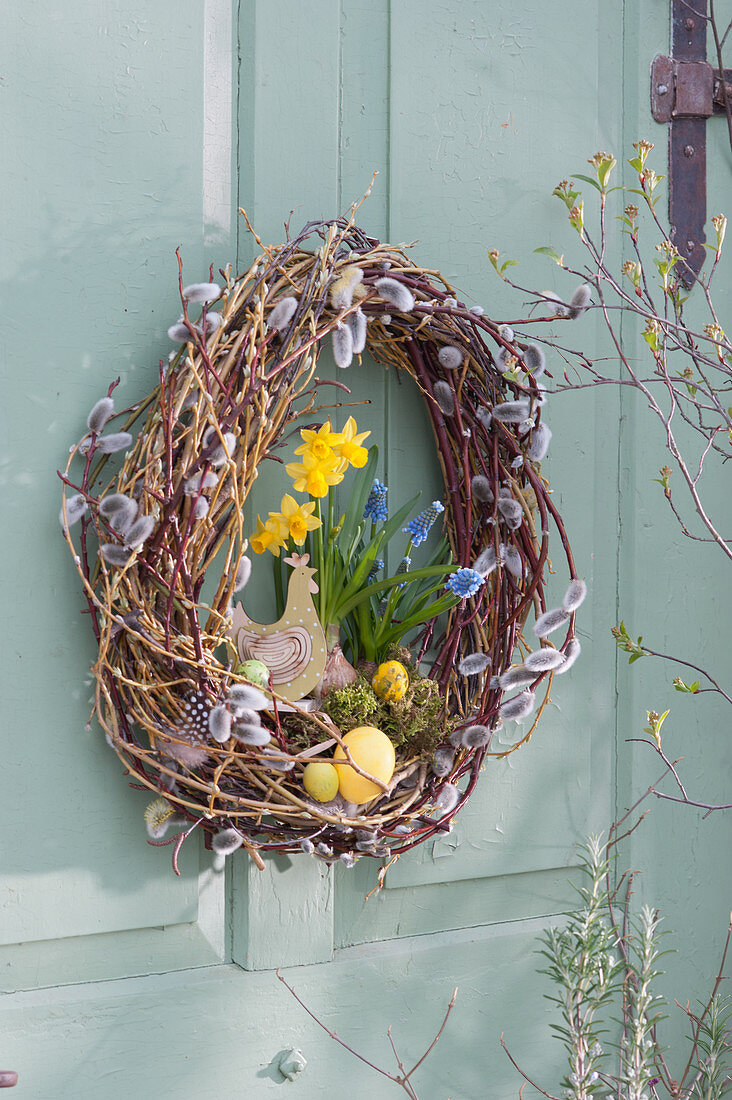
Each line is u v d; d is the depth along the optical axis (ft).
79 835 6.57
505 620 6.88
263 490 6.79
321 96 6.82
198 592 6.52
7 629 6.50
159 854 6.66
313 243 6.81
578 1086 6.84
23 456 6.51
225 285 6.71
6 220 6.48
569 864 7.19
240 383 6.51
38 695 6.53
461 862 7.04
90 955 6.63
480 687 6.84
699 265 7.30
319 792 6.46
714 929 7.37
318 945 6.84
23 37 6.48
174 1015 6.67
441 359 6.75
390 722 6.66
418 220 6.95
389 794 6.56
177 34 6.64
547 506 6.80
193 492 6.37
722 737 7.38
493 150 7.04
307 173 6.81
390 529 6.77
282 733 6.48
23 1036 6.52
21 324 6.50
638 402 7.24
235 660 6.54
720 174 7.33
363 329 6.54
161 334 6.64
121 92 6.59
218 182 6.73
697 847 7.35
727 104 7.26
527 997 7.11
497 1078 7.07
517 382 6.71
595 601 7.23
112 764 6.60
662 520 7.29
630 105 7.22
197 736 6.42
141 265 6.62
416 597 6.84
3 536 6.49
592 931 6.94
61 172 6.53
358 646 6.81
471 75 7.00
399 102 6.91
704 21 7.29
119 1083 6.62
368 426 6.93
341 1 6.86
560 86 7.11
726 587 7.37
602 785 7.26
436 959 7.00
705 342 7.31
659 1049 7.16
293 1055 6.79
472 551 6.93
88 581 6.53
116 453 6.58
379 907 6.98
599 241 7.18
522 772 7.12
